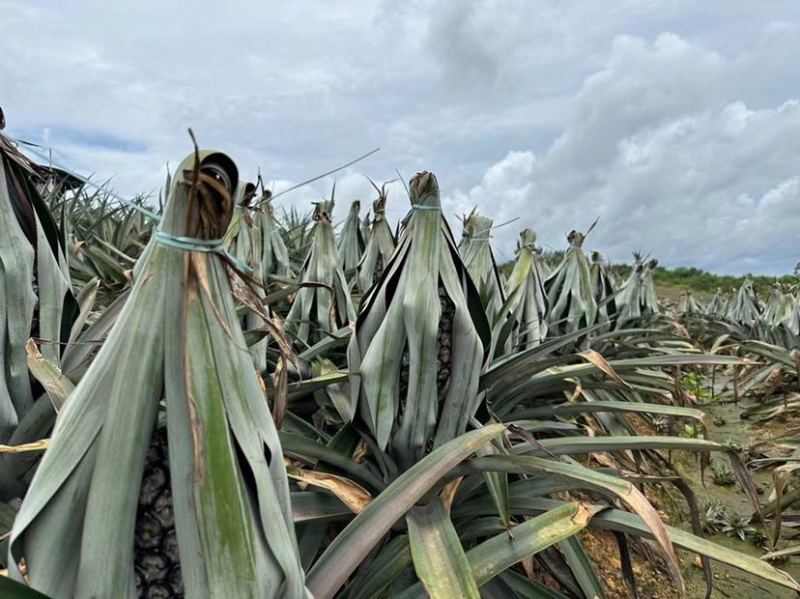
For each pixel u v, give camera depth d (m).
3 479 2.11
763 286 24.59
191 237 1.24
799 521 4.57
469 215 4.63
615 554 3.90
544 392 4.38
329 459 2.62
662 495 5.00
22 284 2.08
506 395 3.79
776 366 7.61
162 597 1.29
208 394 1.20
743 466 2.78
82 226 6.33
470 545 2.87
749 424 7.28
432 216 2.61
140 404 1.19
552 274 6.67
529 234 5.36
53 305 2.25
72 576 1.17
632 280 8.13
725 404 8.20
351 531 1.89
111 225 6.60
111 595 1.16
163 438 1.36
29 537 1.17
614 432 4.30
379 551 2.60
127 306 1.25
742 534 4.54
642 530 2.11
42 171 2.24
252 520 1.21
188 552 1.17
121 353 1.21
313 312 4.80
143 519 1.29
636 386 5.22
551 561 3.07
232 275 1.36
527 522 2.10
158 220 1.30
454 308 2.67
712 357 4.05
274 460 1.33
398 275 2.68
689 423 6.89
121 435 1.18
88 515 1.15
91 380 1.23
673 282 29.06
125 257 4.48
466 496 2.83
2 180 2.07
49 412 2.08
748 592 3.78
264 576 1.21
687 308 14.57
